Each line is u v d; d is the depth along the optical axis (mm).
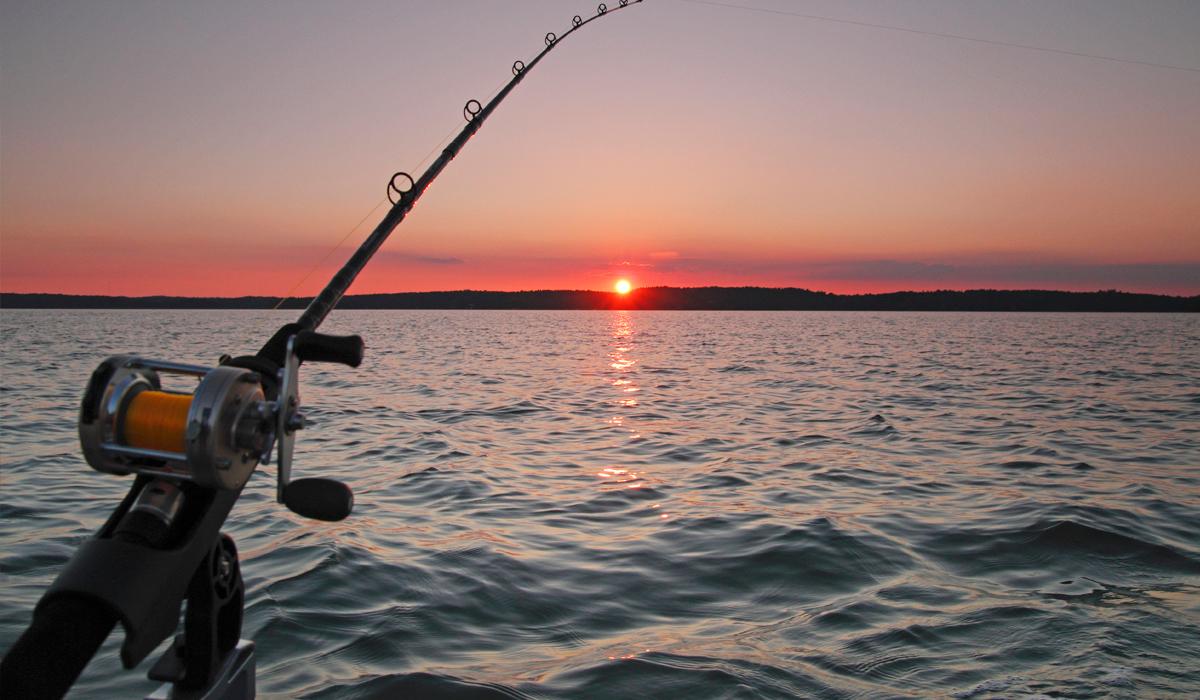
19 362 24859
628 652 3838
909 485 7781
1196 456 9516
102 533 1129
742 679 3529
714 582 4930
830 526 6000
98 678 3488
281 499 1254
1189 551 5480
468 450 9898
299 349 1242
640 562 5285
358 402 15266
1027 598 4594
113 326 70875
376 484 7797
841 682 3523
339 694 3346
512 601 4527
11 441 10164
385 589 4609
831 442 10648
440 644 3914
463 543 5609
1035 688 3449
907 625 4188
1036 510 6551
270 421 1195
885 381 20375
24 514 6422
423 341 46188
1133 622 4199
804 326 81188
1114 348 37500
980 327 75875
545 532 6043
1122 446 10258
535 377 21734
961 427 12031
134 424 1115
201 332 56312
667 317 147750
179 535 1148
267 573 4879
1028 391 17750
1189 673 3588
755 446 10344
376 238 2043
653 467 8891
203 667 1290
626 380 20828
